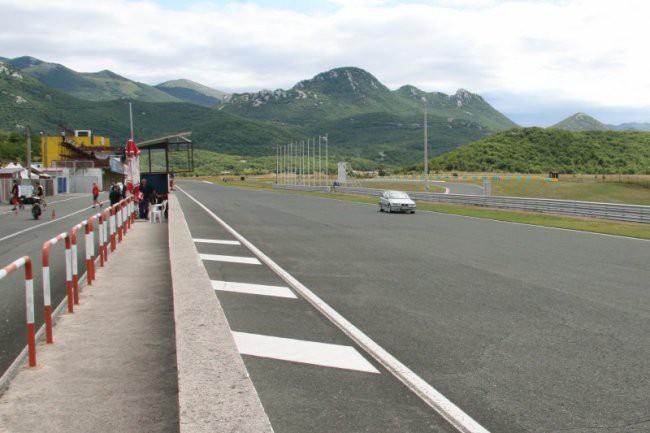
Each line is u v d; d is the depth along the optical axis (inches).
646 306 340.8
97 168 3083.2
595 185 3080.7
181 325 231.8
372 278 431.8
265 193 2556.6
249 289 387.2
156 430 175.9
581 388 205.8
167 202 1145.4
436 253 581.6
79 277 445.1
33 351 233.0
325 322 299.7
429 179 4025.6
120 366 234.8
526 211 1318.9
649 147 5905.5
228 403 154.7
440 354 245.6
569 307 337.1
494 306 338.6
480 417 180.4
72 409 191.3
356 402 192.4
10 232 852.6
